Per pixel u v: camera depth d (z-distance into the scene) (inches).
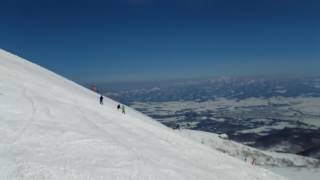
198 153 1411.2
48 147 888.9
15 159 762.2
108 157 942.4
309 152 6013.8
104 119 1438.2
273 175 1600.6
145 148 1162.6
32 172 721.0
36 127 1023.0
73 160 847.7
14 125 996.6
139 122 1685.5
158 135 1493.6
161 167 1000.9
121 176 831.7
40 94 1555.1
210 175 1125.7
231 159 1600.6
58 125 1107.3
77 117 1309.1
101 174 807.1
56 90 1887.3
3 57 2711.6
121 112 2027.6
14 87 1528.1
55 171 753.0
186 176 1005.8
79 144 975.6
